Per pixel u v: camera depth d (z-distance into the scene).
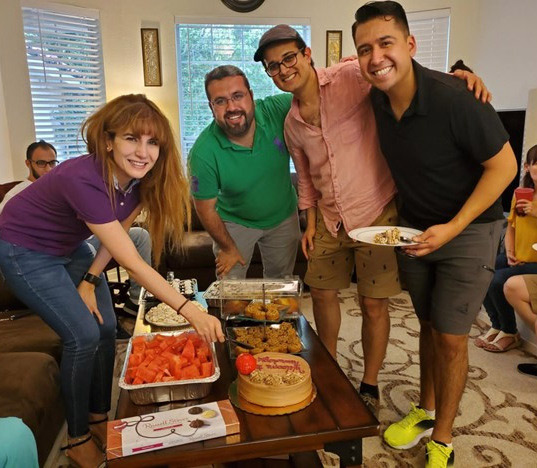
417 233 1.75
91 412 1.98
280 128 2.33
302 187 2.25
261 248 2.66
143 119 1.49
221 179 2.35
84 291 1.84
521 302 2.54
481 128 1.49
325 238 2.21
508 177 1.53
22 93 3.86
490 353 2.73
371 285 2.09
